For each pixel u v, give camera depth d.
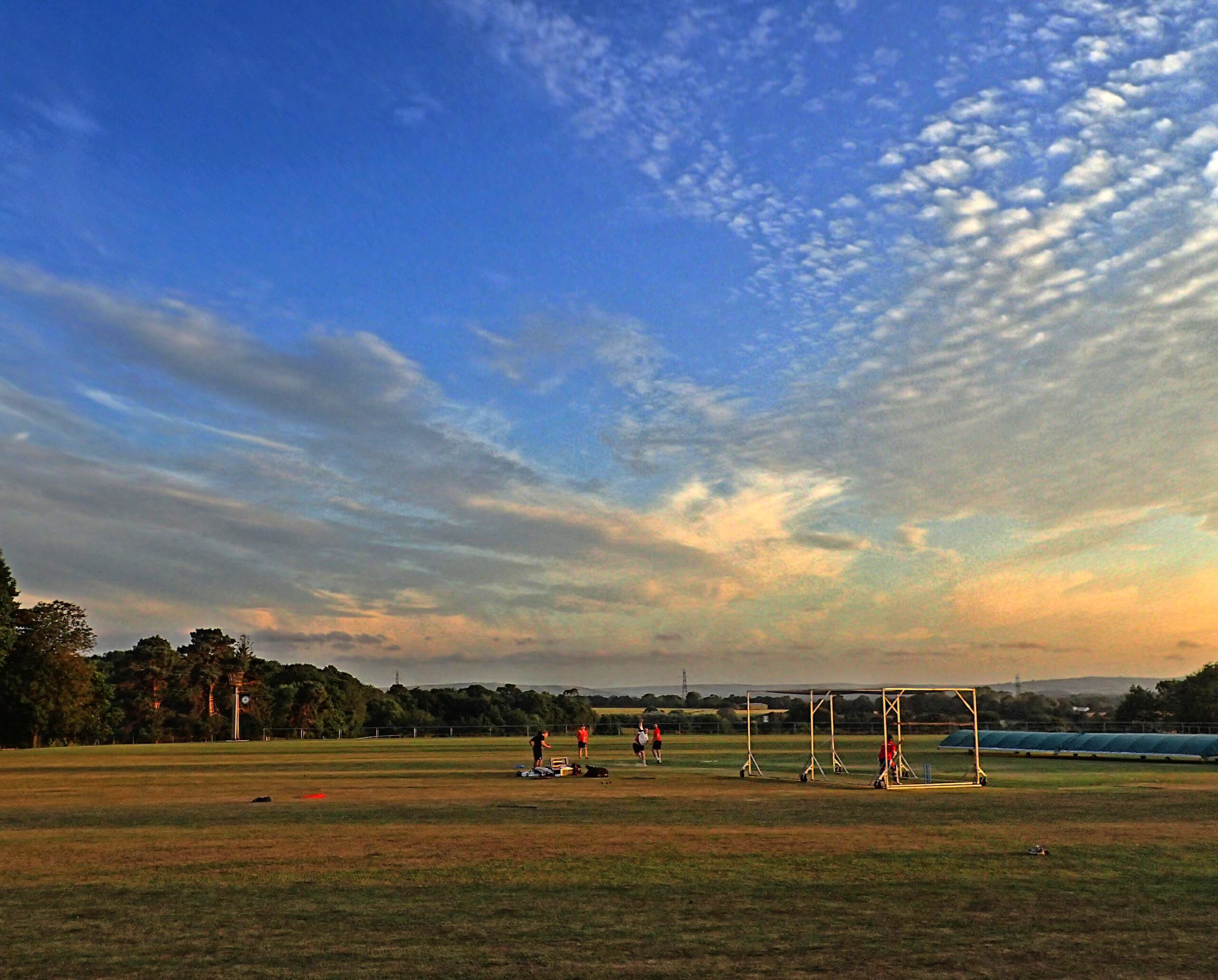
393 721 146.25
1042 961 10.52
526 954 10.82
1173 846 19.03
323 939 11.53
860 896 14.05
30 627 95.62
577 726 105.19
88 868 16.67
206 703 129.75
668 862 17.06
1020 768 48.16
